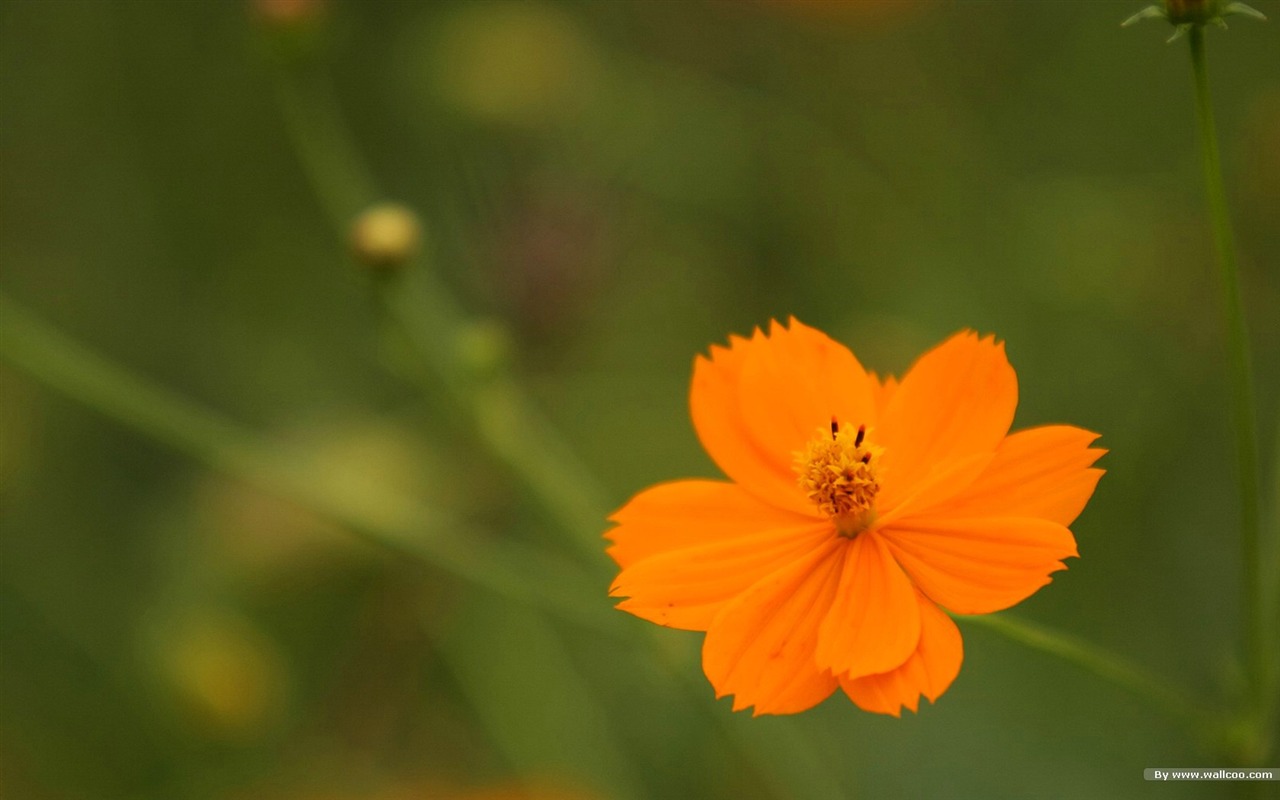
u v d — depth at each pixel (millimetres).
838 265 742
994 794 605
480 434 562
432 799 604
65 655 682
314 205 804
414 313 568
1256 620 488
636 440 712
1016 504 465
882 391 486
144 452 736
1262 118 699
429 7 826
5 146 822
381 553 625
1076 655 486
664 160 741
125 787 637
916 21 804
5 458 669
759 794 608
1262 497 626
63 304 786
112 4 820
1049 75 789
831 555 470
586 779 600
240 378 769
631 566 473
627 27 840
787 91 813
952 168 768
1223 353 667
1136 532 629
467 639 617
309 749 633
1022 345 696
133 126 822
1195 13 462
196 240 813
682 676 540
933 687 455
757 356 481
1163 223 710
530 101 734
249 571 631
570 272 622
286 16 569
